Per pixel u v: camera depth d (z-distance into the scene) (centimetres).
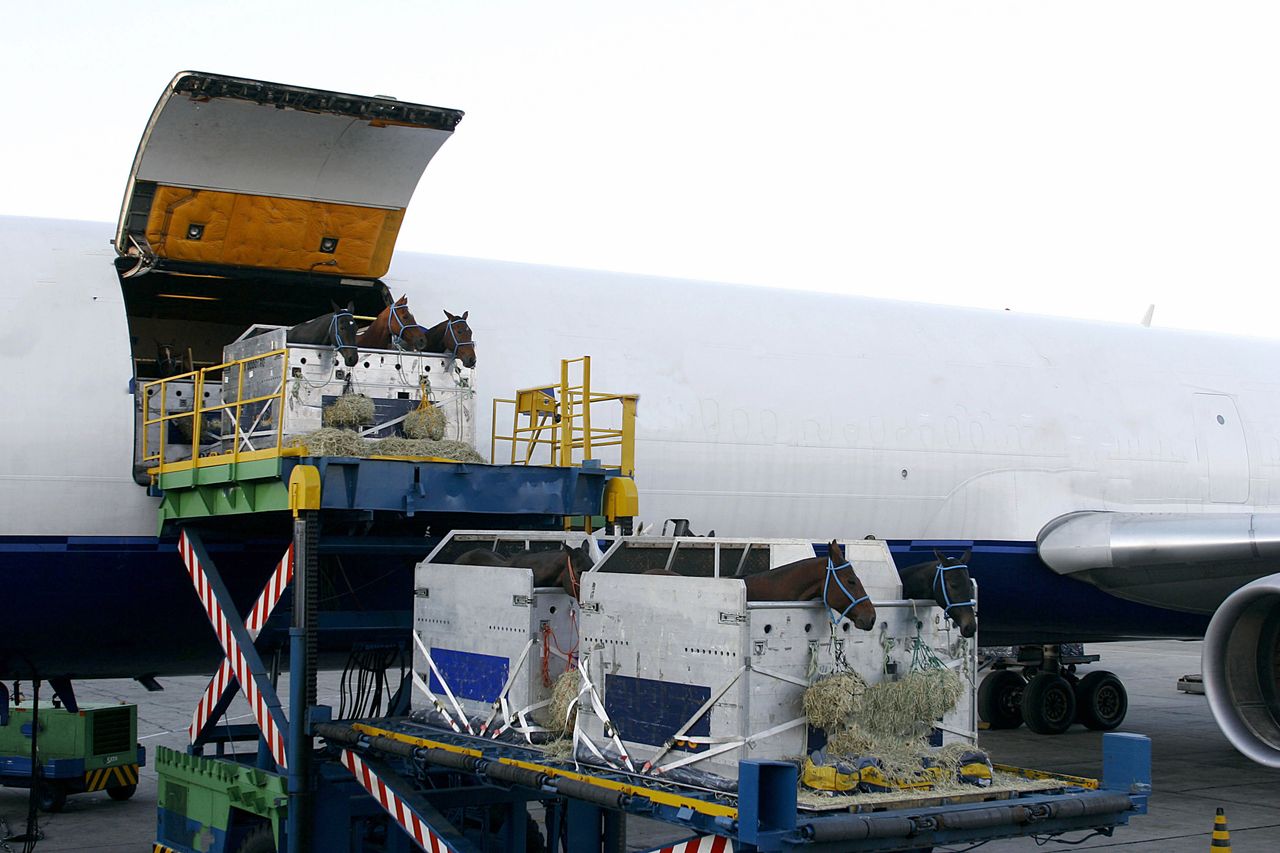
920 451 1502
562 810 1004
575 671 779
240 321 1338
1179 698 2675
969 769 690
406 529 1073
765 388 1419
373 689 1302
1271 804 1484
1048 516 1595
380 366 944
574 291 1392
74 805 1478
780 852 573
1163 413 1728
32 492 1073
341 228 1179
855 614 652
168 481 1012
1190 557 1468
